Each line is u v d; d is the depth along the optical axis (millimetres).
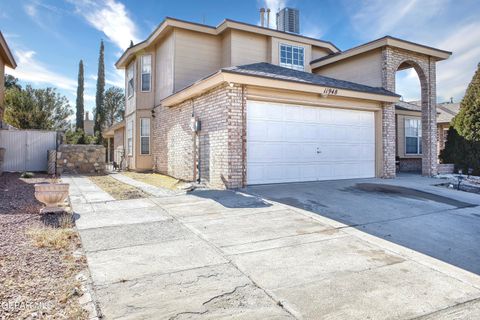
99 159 14836
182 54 13750
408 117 17375
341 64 14625
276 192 8203
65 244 4441
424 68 13555
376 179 11195
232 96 8703
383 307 2928
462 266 3920
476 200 7906
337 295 3139
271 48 14703
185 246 4461
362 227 5438
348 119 11055
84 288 3188
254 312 2812
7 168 14094
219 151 9117
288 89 9375
